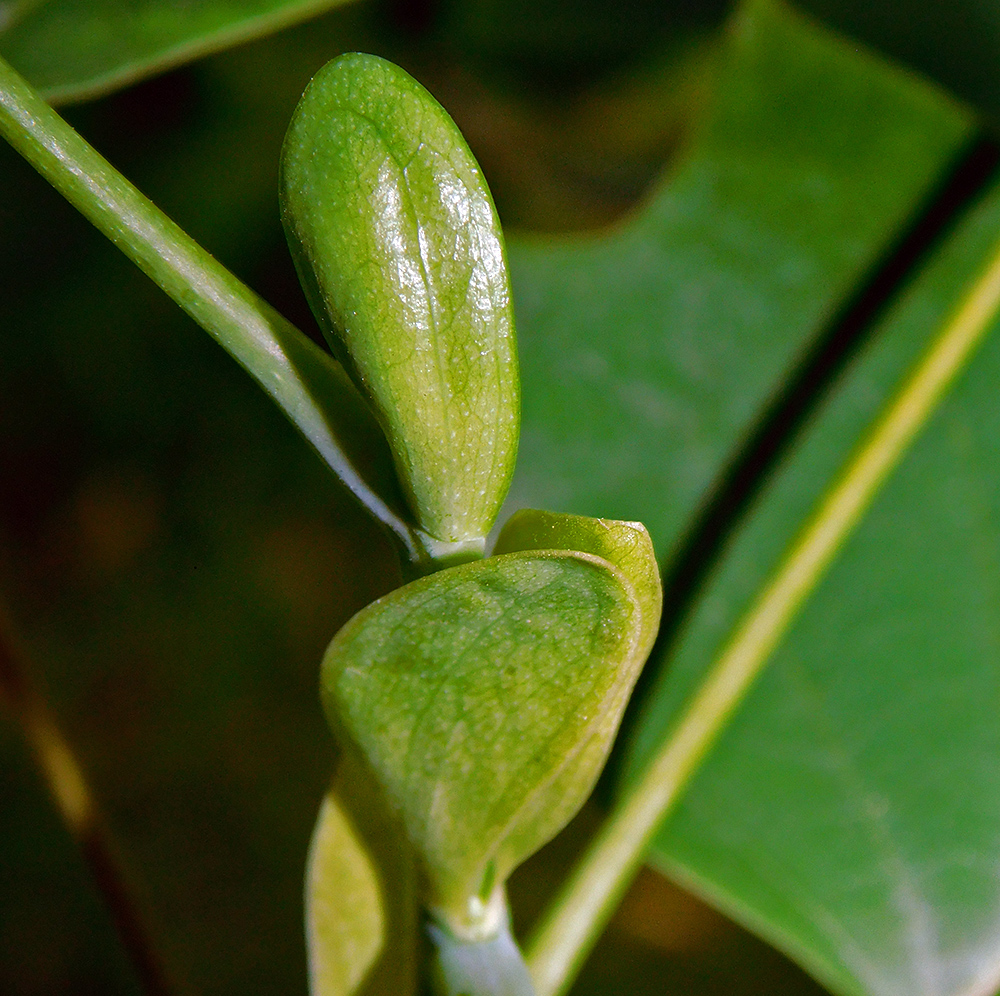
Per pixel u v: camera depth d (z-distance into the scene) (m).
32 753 0.21
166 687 0.58
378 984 0.19
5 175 0.53
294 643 0.58
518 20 0.48
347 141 0.17
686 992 0.51
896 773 0.25
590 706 0.18
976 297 0.23
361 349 0.17
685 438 0.27
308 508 0.58
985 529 0.26
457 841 0.18
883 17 0.23
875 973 0.23
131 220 0.17
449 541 0.18
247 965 0.53
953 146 0.28
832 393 0.27
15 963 0.52
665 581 0.26
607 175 0.51
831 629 0.26
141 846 0.55
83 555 0.59
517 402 0.17
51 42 0.22
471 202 0.17
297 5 0.22
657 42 0.48
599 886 0.21
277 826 0.56
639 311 0.28
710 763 0.25
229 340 0.17
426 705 0.18
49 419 0.58
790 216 0.28
